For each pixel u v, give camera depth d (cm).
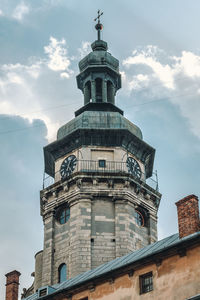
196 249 4175
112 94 8425
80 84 8638
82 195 7288
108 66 8444
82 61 8575
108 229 7125
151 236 7338
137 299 4341
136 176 7638
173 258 4269
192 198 4750
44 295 5078
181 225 4741
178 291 4153
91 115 7825
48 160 8006
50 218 7419
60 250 7175
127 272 4472
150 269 4366
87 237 7044
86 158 7575
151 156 7988
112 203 7294
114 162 7562
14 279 6322
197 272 4112
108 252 6981
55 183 7512
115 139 7688
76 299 4703
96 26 9038
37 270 7444
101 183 7375
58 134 7906
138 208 7425
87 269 6850
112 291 4500
